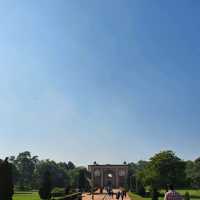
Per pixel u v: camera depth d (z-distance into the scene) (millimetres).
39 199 93625
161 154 136000
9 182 49125
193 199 109562
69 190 116688
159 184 132750
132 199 99688
